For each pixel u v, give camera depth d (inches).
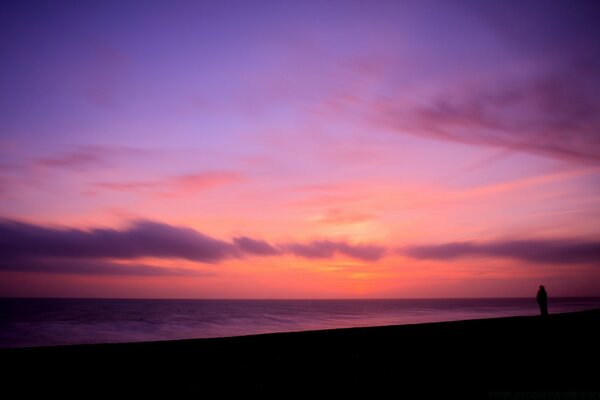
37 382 223.3
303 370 276.1
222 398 216.8
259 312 2918.3
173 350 306.0
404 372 279.1
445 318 1796.3
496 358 324.8
